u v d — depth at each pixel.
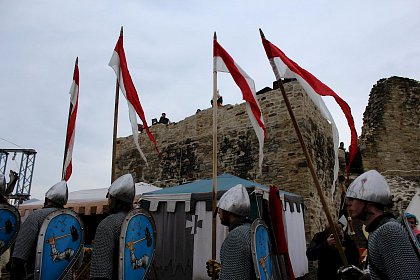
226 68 4.76
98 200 8.12
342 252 2.80
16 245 2.89
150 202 7.22
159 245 6.93
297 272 7.95
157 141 15.88
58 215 2.90
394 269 1.76
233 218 2.58
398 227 1.85
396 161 14.73
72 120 5.25
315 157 11.51
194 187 7.23
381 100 15.66
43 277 2.68
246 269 2.31
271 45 3.67
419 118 15.41
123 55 5.17
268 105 12.11
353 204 2.11
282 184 10.97
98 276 2.48
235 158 12.57
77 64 5.52
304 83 3.59
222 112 13.56
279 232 3.00
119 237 2.63
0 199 3.77
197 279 6.35
